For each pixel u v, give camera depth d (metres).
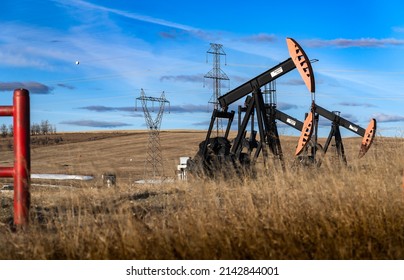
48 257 12.06
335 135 65.88
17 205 16.05
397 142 18.89
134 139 165.25
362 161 16.58
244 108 49.94
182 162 52.16
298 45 43.66
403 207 12.70
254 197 14.13
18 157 16.22
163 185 21.19
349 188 13.45
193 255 11.57
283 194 13.62
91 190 15.63
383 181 14.20
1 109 16.36
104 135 182.38
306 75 43.44
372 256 11.41
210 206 13.25
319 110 66.62
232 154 45.03
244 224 12.05
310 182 14.58
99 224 13.12
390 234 11.98
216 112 47.72
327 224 11.91
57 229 13.45
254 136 50.78
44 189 21.78
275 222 12.10
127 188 21.39
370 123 62.28
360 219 12.12
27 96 16.41
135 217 13.07
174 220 12.90
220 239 11.80
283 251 11.45
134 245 11.73
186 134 187.12
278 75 47.38
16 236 12.98
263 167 17.48
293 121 63.75
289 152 20.66
